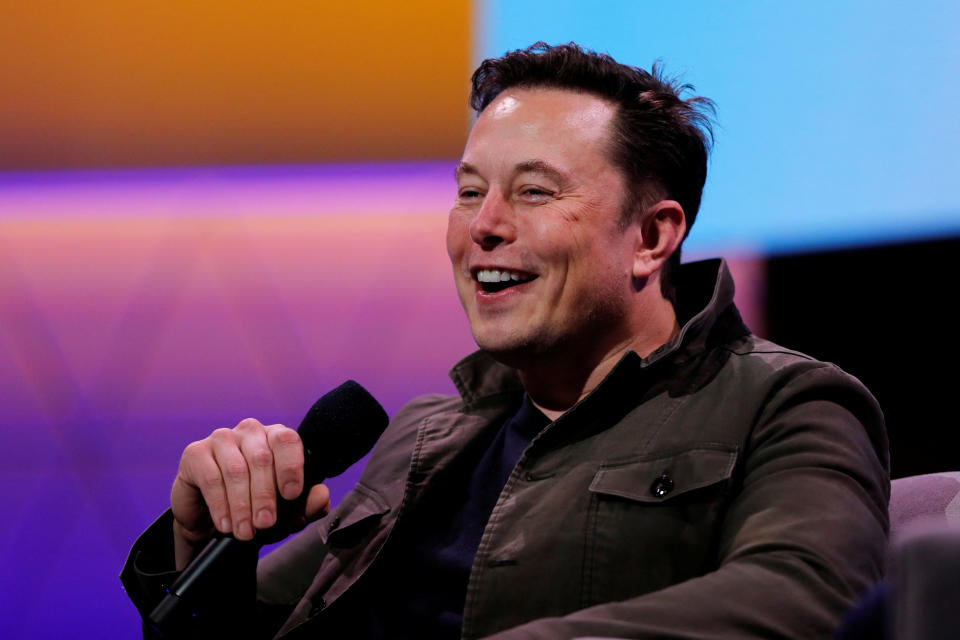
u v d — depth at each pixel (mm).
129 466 12359
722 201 9945
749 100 9695
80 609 10852
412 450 5402
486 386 5305
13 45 13211
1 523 11625
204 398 12852
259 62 13203
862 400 4215
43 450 12516
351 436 4254
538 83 4914
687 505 3982
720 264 4871
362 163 13312
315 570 5355
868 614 2021
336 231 13375
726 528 3850
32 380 12883
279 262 13328
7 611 10844
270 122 13266
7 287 13156
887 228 8891
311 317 13172
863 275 9227
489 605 4059
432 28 13094
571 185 4613
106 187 13398
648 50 10305
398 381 12922
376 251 13352
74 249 13297
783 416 4125
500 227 4570
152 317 13148
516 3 11477
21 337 13016
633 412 4445
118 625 10734
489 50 12273
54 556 11336
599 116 4777
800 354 4488
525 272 4578
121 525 11703
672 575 3887
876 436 4223
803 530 3432
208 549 4051
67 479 12242
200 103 13297
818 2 9172
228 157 13359
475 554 4566
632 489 4078
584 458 4344
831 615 3127
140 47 13219
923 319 8875
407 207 13391
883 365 9219
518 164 4629
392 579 4750
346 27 13125
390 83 13180
